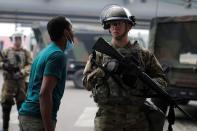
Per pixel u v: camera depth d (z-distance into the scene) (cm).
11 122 1483
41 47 3334
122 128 591
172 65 1792
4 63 1244
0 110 1689
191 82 1736
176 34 1841
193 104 2373
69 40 607
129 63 564
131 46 604
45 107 561
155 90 583
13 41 1269
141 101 591
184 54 1816
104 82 584
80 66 3175
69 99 2361
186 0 3191
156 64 607
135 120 589
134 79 568
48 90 562
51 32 595
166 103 613
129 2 5891
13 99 1261
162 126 604
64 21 596
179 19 1820
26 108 595
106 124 589
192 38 1820
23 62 1262
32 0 6078
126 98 583
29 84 613
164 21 1847
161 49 1859
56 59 568
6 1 6062
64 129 1418
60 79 582
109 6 607
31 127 589
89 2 6047
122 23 593
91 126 1486
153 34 1864
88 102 2223
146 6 5881
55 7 6084
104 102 588
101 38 569
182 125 1593
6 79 1250
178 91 1741
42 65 580
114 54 566
